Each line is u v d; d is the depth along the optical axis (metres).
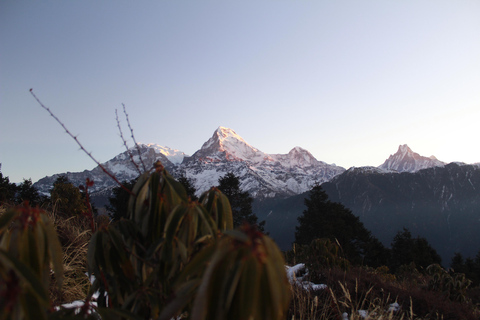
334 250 7.64
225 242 1.18
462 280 7.57
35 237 1.33
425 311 5.44
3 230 1.36
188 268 1.34
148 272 2.04
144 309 1.89
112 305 1.92
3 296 1.00
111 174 1.98
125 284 1.92
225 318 1.14
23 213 1.35
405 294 5.89
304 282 5.95
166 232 1.71
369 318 3.82
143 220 1.93
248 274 1.07
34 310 1.04
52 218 5.80
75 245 5.20
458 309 5.82
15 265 1.03
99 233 1.89
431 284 7.96
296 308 4.29
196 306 1.05
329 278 6.05
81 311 1.61
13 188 14.02
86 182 2.02
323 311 4.07
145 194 1.96
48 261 1.45
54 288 3.56
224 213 1.99
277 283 1.08
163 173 1.99
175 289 1.73
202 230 1.89
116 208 15.10
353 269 7.63
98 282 1.97
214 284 1.12
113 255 1.90
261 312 1.08
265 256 1.09
